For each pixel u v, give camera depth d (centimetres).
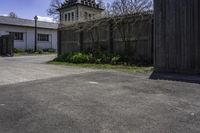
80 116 305
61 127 269
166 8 697
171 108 332
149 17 905
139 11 945
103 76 639
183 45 668
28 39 2756
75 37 1288
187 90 444
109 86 495
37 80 596
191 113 310
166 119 289
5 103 371
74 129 263
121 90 454
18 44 2664
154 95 409
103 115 307
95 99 388
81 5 3228
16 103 370
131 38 989
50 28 2923
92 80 576
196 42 645
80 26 1209
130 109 330
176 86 482
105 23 1084
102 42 1123
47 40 2936
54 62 1170
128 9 1148
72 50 1313
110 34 1071
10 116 308
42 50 2675
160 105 347
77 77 631
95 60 1033
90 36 1188
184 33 665
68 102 372
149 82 533
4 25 2544
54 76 664
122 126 268
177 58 681
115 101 374
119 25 1026
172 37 688
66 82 554
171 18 688
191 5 649
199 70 645
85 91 450
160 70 718
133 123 277
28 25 2720
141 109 330
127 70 759
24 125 276
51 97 406
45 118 299
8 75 699
